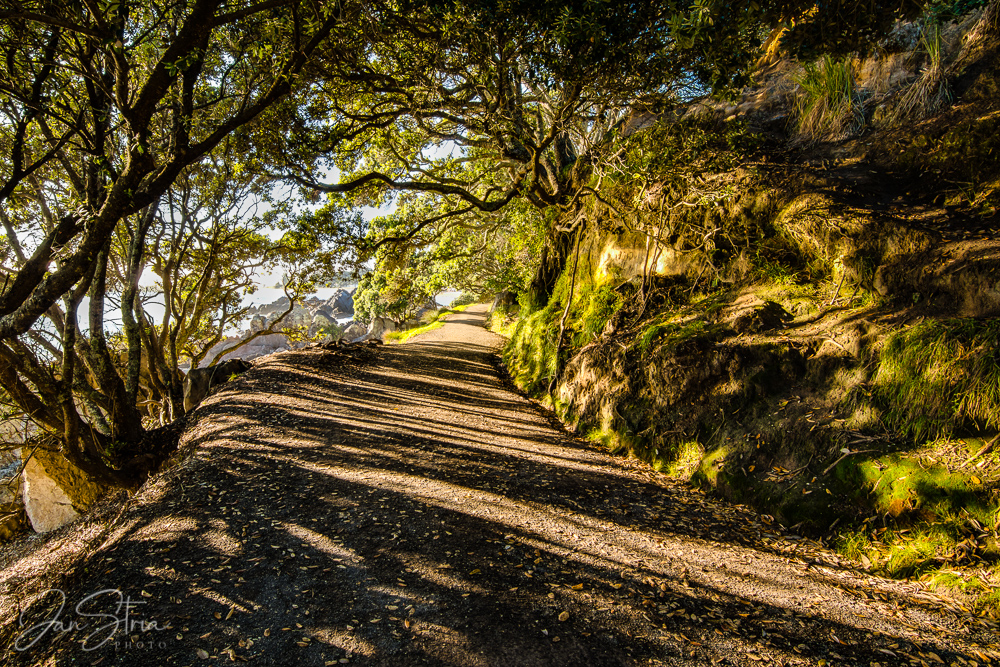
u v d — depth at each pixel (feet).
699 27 11.59
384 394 31.07
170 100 19.99
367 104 31.12
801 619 10.05
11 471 24.82
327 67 21.54
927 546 11.11
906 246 16.25
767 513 14.23
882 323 15.21
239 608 10.24
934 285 14.78
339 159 35.53
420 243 41.91
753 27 15.46
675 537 13.58
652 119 36.27
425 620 10.03
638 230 27.84
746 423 16.52
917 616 9.86
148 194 13.85
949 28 23.24
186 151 14.19
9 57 13.64
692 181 26.30
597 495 16.46
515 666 8.84
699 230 25.04
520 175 35.17
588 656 9.10
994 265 13.41
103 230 13.67
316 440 21.16
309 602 10.50
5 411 22.66
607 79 18.69
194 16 11.25
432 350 54.34
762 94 30.96
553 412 27.89
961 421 12.19
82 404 28.63
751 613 10.30
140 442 23.84
